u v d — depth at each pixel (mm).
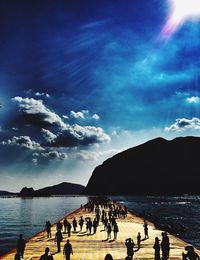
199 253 23859
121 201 173750
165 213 87125
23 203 183250
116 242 29578
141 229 40000
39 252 24484
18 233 53156
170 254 23781
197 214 82875
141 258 22297
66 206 140375
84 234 35156
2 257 22578
